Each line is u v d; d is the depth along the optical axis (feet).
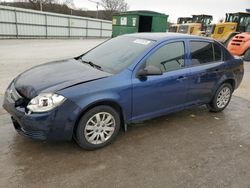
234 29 54.39
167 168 10.61
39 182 9.31
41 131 10.34
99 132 11.65
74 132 11.16
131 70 12.18
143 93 12.50
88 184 9.37
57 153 11.19
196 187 9.55
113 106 11.96
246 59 43.60
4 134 12.48
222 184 9.78
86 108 10.79
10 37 80.12
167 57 13.52
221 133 14.14
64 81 11.14
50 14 91.91
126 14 56.90
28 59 36.24
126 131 13.62
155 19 54.54
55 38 95.50
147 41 13.62
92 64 13.47
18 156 10.78
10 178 9.41
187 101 14.89
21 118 10.42
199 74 14.79
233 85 17.72
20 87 11.46
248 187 9.71
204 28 70.13
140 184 9.55
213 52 16.05
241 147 12.69
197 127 14.74
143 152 11.73
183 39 14.40
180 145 12.56
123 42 14.61
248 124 15.56
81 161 10.75
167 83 13.30
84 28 109.60
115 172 10.16
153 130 14.02
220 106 17.16
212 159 11.46
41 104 10.23
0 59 34.71
